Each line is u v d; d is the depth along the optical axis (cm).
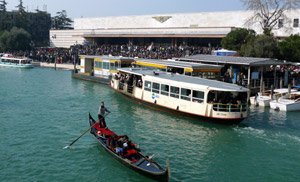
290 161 2483
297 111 3941
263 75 4741
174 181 2142
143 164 2152
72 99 4419
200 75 4262
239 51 5791
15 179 2134
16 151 2555
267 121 3459
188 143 2786
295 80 4838
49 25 14962
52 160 2408
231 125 3206
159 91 3659
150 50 7275
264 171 2322
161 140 2842
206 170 2312
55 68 7831
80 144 2697
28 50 10300
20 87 5312
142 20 9731
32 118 3459
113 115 3591
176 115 3531
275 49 5456
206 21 8406
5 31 10831
